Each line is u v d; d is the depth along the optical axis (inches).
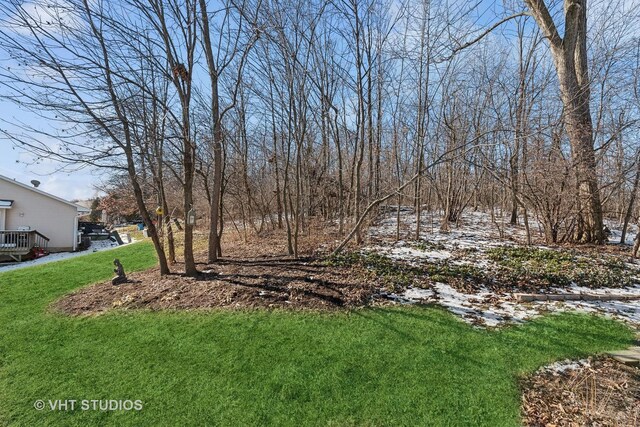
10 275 253.3
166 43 189.9
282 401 100.1
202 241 401.7
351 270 204.8
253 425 91.7
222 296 174.9
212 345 130.4
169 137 186.4
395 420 92.0
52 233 643.5
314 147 435.8
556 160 263.9
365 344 128.5
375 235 319.0
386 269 205.0
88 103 168.6
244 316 153.3
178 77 197.6
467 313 153.9
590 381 107.0
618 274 203.3
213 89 216.4
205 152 305.9
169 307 167.6
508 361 117.3
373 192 369.1
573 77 270.5
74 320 160.2
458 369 113.0
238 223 480.1
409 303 163.8
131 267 277.9
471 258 230.2
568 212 277.9
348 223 358.3
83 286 220.7
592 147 262.1
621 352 123.5
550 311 157.4
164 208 265.7
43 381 112.5
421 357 119.7
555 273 200.5
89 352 129.3
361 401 99.2
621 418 90.7
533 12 274.7
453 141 329.1
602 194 313.9
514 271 203.0
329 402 99.2
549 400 98.5
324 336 134.6
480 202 606.9
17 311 176.4
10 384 111.3
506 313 154.6
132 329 146.7
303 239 312.8
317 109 343.3
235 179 394.3
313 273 201.6
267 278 195.9
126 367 118.7
